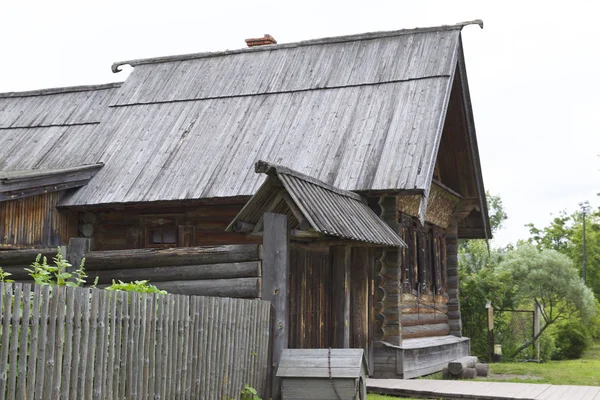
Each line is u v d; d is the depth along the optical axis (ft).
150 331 25.34
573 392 41.42
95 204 52.65
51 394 20.74
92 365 22.38
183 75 66.08
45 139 62.90
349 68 60.34
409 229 57.62
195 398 27.91
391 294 49.60
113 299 23.43
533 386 44.21
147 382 25.08
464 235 75.66
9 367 19.56
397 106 54.75
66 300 21.47
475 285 87.40
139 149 57.77
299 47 64.90
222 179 52.06
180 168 54.39
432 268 64.75
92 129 62.69
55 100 69.10
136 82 67.05
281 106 58.39
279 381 33.14
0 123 67.10
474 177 67.36
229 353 30.32
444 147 66.03
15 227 49.83
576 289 98.48
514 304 95.61
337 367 31.78
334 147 52.44
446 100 54.85
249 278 34.24
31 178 49.24
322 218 34.88
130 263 36.24
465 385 44.14
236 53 66.80
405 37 61.72
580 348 101.35
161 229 56.18
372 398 39.99
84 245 37.06
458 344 66.54
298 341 39.78
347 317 44.80
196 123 59.21
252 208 35.09
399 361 48.65
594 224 184.75
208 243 54.44
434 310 63.87
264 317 33.37
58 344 21.04
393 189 47.42
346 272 45.06
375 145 51.60
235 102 60.49
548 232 192.24
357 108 55.77
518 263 98.73
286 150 53.42
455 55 58.54
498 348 82.23
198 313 28.25
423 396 41.11
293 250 39.73
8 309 19.52
